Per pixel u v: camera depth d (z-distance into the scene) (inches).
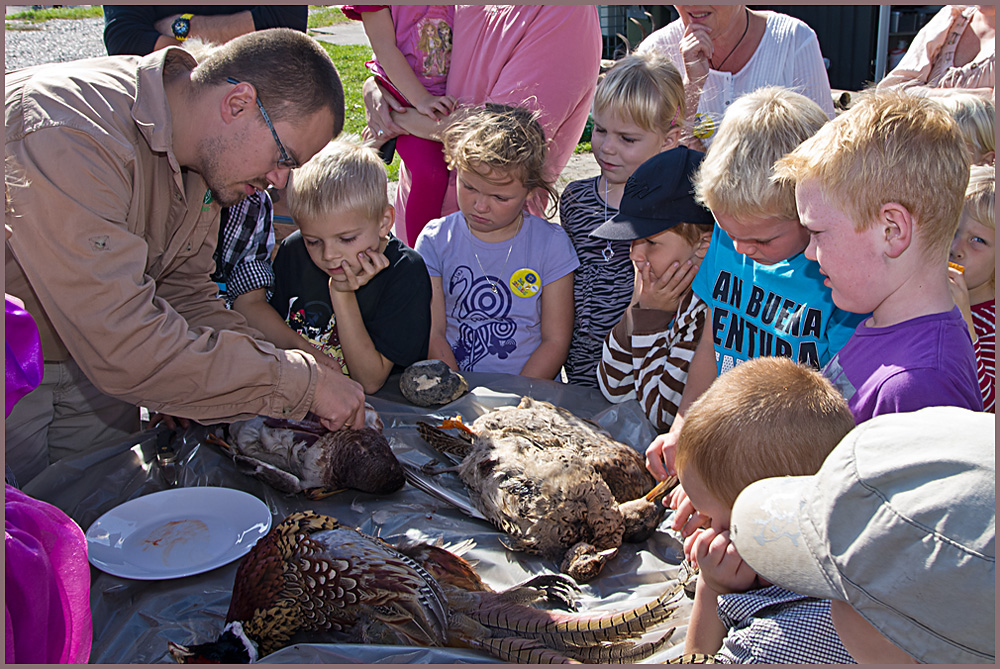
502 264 112.3
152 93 75.9
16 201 66.8
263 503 75.8
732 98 134.2
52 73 74.1
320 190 91.7
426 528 75.9
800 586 40.8
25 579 43.5
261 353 76.5
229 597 66.0
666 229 85.8
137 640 61.9
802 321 74.1
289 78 75.2
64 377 89.6
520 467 72.9
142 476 84.3
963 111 97.1
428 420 96.0
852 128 57.0
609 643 58.1
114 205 71.5
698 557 57.4
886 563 36.7
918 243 56.6
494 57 126.9
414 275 105.4
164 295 93.6
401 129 139.1
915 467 36.9
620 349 98.0
